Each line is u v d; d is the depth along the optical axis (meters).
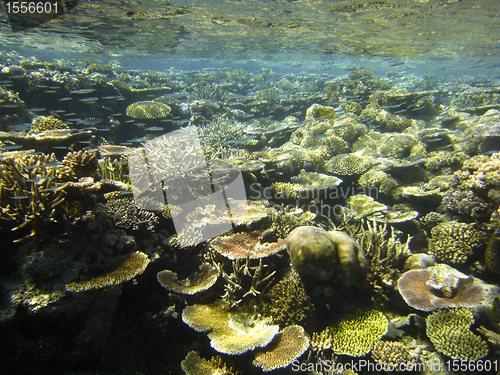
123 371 3.36
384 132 10.32
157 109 9.68
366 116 10.68
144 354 3.55
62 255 3.01
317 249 3.67
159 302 3.96
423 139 8.98
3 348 2.68
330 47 20.31
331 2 11.38
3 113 7.14
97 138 8.39
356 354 3.51
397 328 4.00
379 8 11.94
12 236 2.93
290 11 12.50
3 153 4.14
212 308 3.78
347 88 13.07
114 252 3.53
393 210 6.69
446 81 24.30
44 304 2.73
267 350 3.29
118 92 10.89
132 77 14.72
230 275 3.98
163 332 3.73
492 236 4.79
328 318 3.92
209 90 14.95
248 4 11.66
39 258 2.87
